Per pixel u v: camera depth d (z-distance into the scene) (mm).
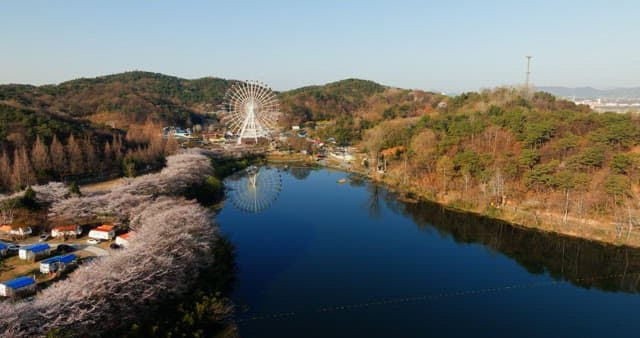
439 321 49062
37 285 49031
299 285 57531
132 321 39906
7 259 56938
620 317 50750
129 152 125875
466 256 69688
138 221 64750
